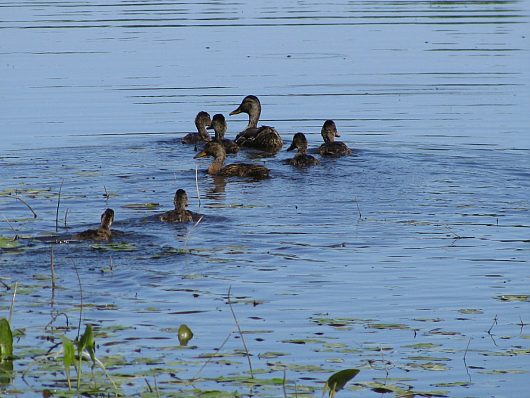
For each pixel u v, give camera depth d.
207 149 20.27
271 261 14.40
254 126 24.66
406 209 17.28
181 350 11.24
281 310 12.51
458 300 12.96
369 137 22.97
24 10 40.38
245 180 19.55
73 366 10.82
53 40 33.62
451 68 29.70
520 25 36.50
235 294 13.05
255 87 27.78
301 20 37.91
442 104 25.78
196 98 26.48
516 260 14.55
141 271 13.84
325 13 39.75
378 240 15.47
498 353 11.30
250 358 11.05
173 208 17.34
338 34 35.00
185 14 39.53
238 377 10.48
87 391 10.18
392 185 18.98
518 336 11.79
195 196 18.28
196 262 14.27
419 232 15.91
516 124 23.83
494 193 18.36
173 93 26.94
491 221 16.55
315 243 15.28
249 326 11.97
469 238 15.59
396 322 12.19
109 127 23.69
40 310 12.38
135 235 15.55
